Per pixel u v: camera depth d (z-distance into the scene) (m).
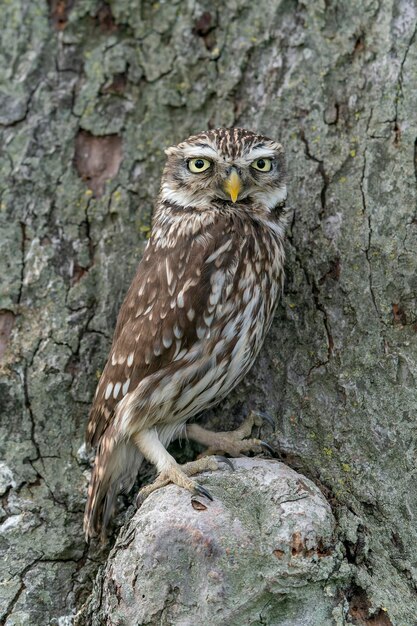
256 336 5.98
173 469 5.52
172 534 4.98
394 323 5.80
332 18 6.61
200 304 5.84
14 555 5.70
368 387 5.74
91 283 6.46
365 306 5.87
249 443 5.89
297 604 4.87
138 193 6.69
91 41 7.07
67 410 6.18
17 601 5.56
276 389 6.06
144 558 4.97
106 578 5.20
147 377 5.86
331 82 6.48
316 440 5.78
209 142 6.11
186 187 6.19
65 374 6.23
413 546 5.38
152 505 5.25
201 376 5.89
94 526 5.70
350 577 5.01
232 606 4.83
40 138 6.82
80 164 6.79
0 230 6.56
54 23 7.11
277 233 6.17
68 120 6.86
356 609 5.00
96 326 6.36
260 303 5.97
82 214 6.62
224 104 6.77
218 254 5.92
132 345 5.88
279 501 5.12
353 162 6.21
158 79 6.91
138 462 6.17
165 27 7.00
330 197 6.21
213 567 4.89
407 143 6.05
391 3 6.41
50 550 5.75
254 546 4.95
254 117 6.65
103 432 5.98
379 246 5.93
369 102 6.30
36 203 6.65
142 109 6.89
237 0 6.90
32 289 6.42
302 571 4.86
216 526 4.99
